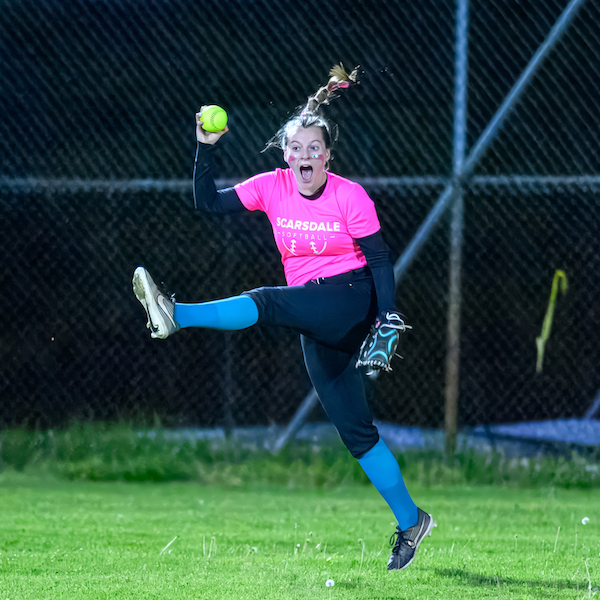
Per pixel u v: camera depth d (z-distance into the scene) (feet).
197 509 61.36
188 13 79.82
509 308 90.02
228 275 84.12
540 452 81.05
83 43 85.61
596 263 88.33
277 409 87.76
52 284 87.40
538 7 85.10
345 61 81.25
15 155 79.10
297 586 34.96
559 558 43.65
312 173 37.45
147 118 79.51
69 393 88.07
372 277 38.50
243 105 79.36
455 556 43.88
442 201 72.13
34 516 57.31
